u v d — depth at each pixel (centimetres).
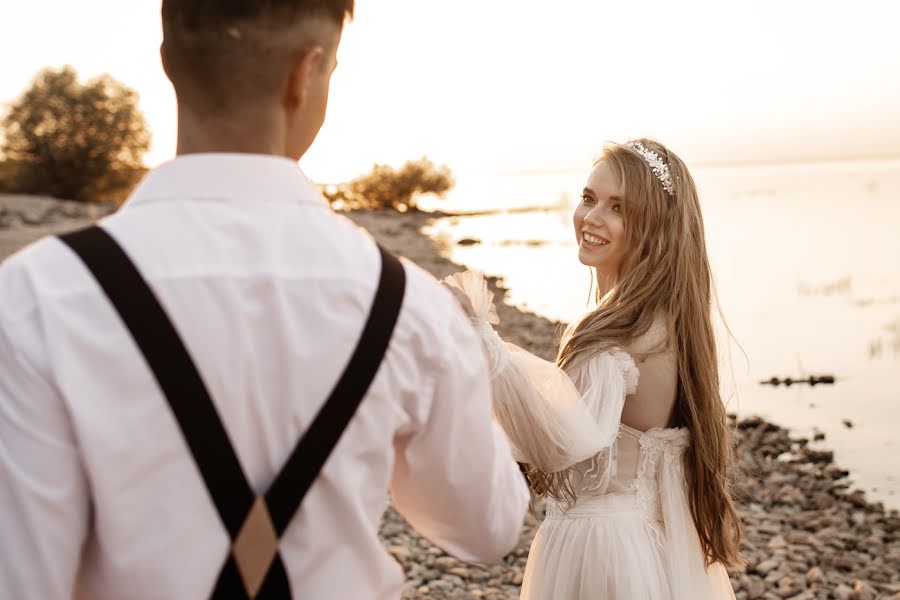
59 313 98
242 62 110
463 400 118
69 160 4053
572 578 230
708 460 237
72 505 99
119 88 4116
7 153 4041
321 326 107
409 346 112
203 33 109
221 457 101
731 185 9500
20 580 98
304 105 117
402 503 129
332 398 106
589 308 275
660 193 241
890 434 838
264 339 105
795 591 487
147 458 99
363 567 112
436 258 2380
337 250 111
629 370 225
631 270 239
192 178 109
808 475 720
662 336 232
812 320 1452
